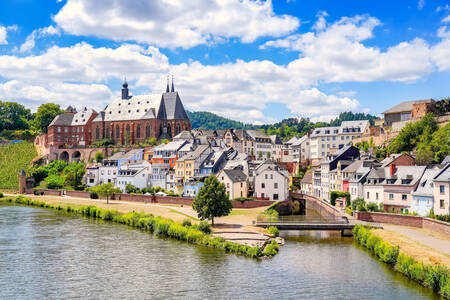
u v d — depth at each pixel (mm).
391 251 65938
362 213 94750
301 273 62594
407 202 94438
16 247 80062
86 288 57875
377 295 53469
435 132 130375
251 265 66938
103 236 89875
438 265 55469
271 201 126000
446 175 84625
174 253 74750
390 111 176750
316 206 131750
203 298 53844
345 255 72438
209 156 152750
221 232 87625
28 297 54875
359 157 133375
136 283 59531
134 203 138625
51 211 130000
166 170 162125
